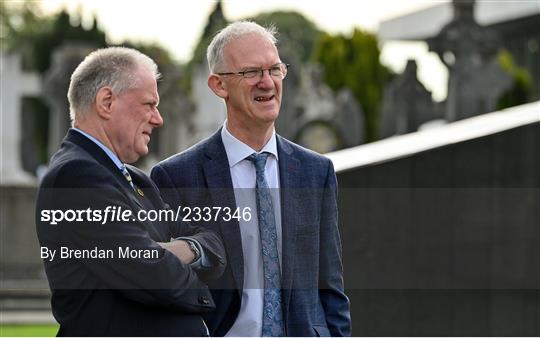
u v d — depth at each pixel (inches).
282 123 1125.7
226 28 190.7
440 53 1023.0
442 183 302.8
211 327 187.0
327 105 1266.0
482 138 308.5
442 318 302.2
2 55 1110.4
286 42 1137.4
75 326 171.0
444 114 1190.9
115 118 173.8
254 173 192.5
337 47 1892.2
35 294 607.2
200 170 193.3
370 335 297.0
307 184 193.5
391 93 1261.1
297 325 188.4
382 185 298.5
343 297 194.9
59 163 171.3
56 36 2070.6
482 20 1817.2
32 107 1759.4
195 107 1098.7
